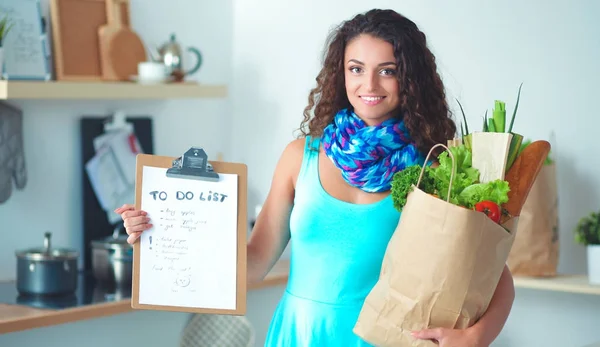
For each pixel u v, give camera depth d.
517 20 3.36
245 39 4.07
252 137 4.07
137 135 3.69
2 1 3.10
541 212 3.00
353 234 1.86
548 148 1.74
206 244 1.88
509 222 1.68
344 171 1.86
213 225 1.88
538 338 3.33
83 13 3.38
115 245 3.23
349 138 1.86
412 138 1.86
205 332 3.62
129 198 3.65
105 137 3.56
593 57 3.22
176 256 1.87
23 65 3.14
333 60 1.92
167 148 3.84
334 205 1.87
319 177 1.91
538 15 3.31
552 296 3.28
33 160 3.35
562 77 3.28
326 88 1.95
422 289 1.66
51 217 3.43
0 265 3.26
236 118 4.12
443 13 3.51
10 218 3.29
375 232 1.85
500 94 3.41
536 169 1.71
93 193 3.54
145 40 3.71
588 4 3.22
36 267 3.00
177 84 3.53
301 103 3.90
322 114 1.95
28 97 3.00
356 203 1.87
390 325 1.72
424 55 1.86
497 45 3.40
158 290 1.85
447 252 1.62
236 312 1.87
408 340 1.70
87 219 3.52
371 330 1.75
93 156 3.53
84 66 3.36
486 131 1.77
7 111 3.16
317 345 1.88
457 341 1.66
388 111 1.84
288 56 3.93
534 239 3.00
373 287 1.83
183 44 3.87
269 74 3.99
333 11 3.78
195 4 3.91
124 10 3.53
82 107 3.52
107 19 3.48
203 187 1.88
